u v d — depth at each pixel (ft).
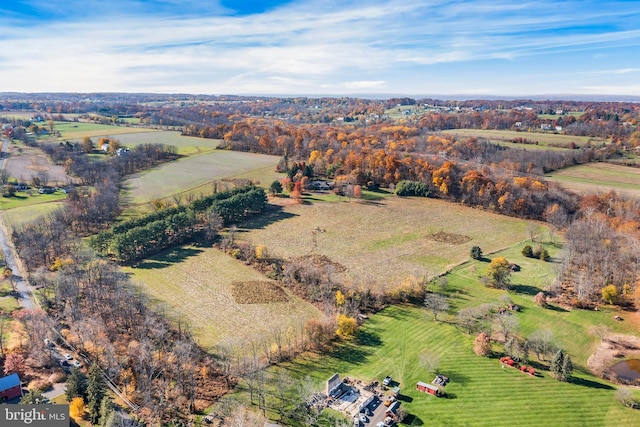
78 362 259.80
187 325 303.68
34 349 261.03
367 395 241.55
